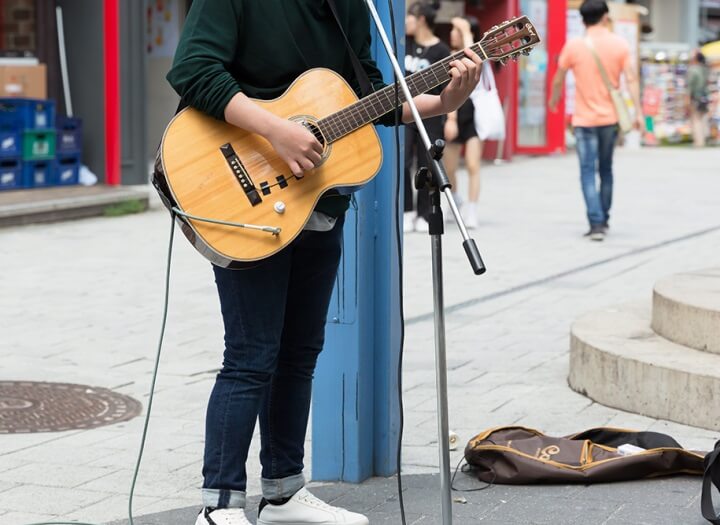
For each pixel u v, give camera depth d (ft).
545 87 78.74
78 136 52.26
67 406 21.61
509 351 25.79
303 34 13.80
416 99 14.32
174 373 24.13
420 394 22.21
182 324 28.71
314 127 13.66
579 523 15.16
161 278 34.73
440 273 12.59
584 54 42.01
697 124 90.53
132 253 39.24
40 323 28.71
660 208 51.83
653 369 20.21
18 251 39.45
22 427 20.26
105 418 20.88
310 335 14.70
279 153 13.32
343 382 16.87
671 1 106.93
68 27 53.47
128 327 28.35
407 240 41.60
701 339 21.01
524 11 76.74
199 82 13.28
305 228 13.91
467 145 44.83
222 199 13.47
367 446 17.15
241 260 13.42
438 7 42.19
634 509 15.65
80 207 47.50
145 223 46.62
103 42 53.01
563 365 24.49
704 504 14.88
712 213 50.16
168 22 66.39
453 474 17.33
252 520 15.55
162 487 17.20
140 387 23.04
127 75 53.31
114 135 53.16
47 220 46.16
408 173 42.88
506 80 72.95
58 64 53.83
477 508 15.80
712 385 19.44
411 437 19.39
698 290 22.52
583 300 31.60
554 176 65.62
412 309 30.35
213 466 14.12
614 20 87.35
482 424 20.15
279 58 13.71
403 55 16.79
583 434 18.03
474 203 44.91
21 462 18.37
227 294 13.96
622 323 23.45
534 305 30.96
